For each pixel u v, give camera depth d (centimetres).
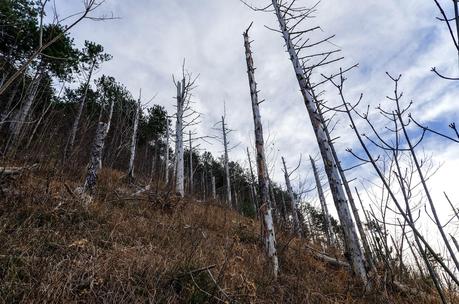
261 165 698
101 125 814
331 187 638
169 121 2139
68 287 314
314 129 693
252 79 804
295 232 820
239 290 395
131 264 391
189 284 366
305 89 724
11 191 530
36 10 1120
